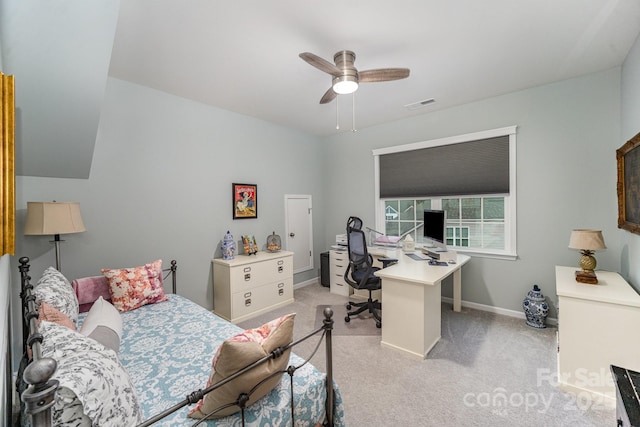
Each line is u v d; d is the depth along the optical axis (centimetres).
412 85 288
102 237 258
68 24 161
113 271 235
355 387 198
